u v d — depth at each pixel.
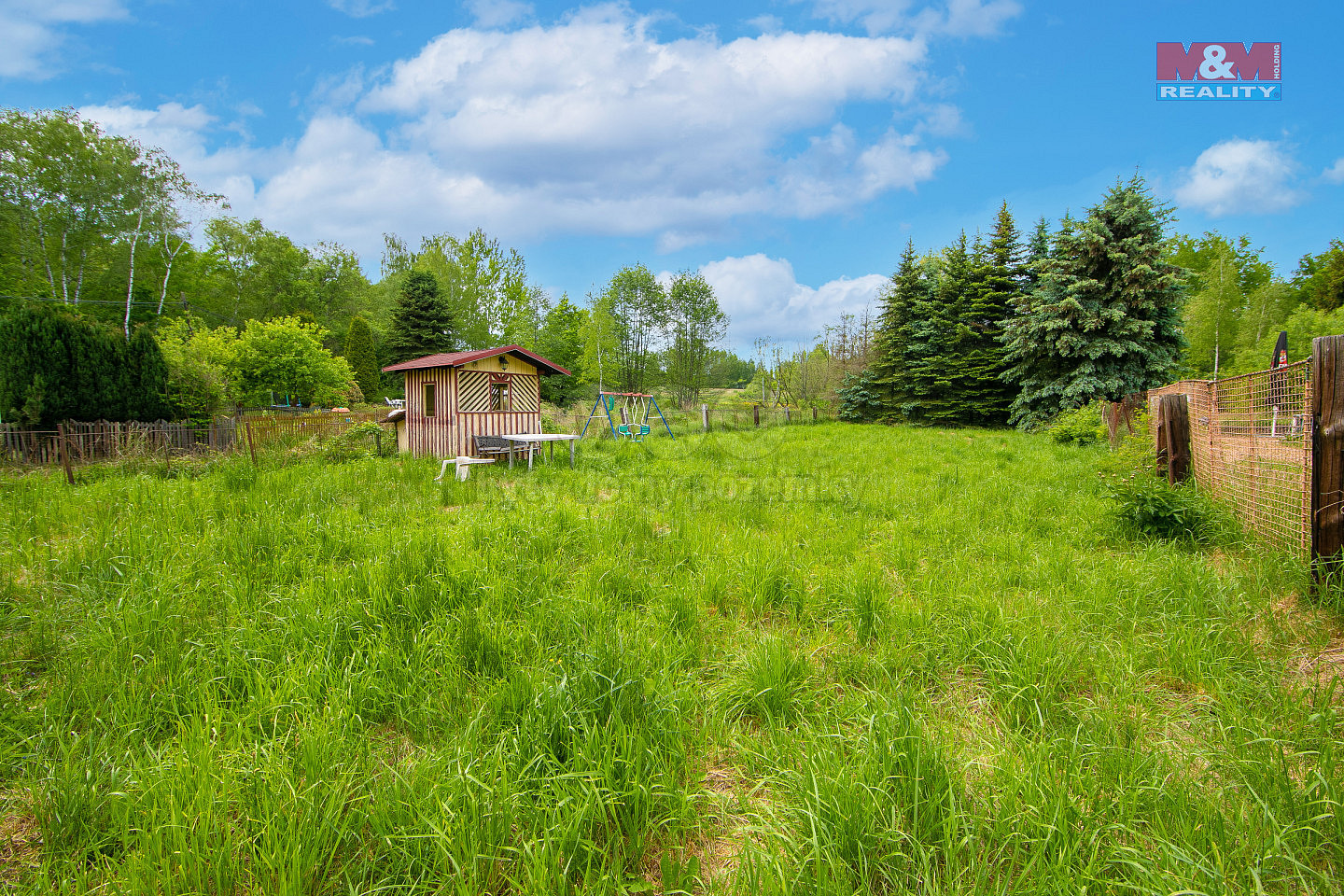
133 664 2.68
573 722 2.13
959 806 1.78
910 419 27.77
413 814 1.75
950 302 27.11
